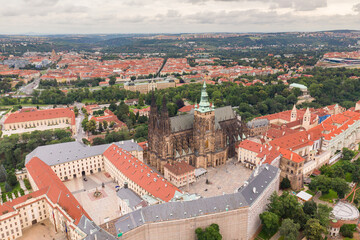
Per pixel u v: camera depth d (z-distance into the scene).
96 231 149.25
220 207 171.88
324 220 180.75
